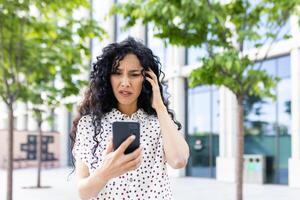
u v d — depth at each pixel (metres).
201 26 6.57
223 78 6.82
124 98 2.20
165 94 2.42
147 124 2.29
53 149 37.72
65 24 8.13
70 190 16.11
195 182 18.66
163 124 2.21
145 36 24.67
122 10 6.74
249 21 7.21
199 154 21.31
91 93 2.29
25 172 28.91
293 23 15.94
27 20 7.10
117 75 2.20
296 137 15.98
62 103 13.04
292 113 16.19
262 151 18.02
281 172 17.22
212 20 6.13
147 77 2.26
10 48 7.57
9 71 8.32
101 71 2.23
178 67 21.86
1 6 6.57
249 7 7.18
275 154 17.47
